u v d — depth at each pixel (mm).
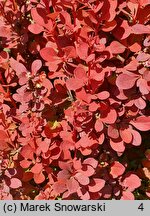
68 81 498
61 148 521
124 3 522
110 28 507
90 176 547
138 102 522
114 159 562
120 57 530
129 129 530
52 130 536
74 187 512
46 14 507
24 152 534
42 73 527
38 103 525
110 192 554
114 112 512
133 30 494
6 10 560
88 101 502
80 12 518
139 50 518
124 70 513
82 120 515
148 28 492
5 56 543
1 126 549
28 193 586
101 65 531
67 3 494
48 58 514
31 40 572
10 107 588
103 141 541
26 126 535
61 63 529
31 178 563
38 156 544
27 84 522
